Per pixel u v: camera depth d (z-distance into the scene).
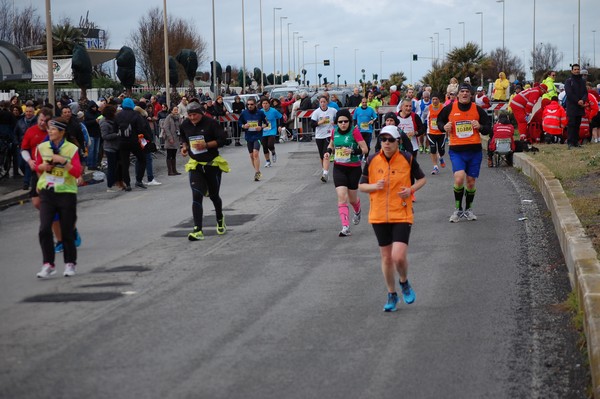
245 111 21.08
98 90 50.34
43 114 12.00
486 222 13.61
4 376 6.51
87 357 6.98
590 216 11.72
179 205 16.98
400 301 8.84
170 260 11.23
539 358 6.90
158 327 7.89
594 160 18.48
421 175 8.48
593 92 26.52
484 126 13.60
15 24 63.88
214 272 10.41
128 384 6.30
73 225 10.38
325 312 8.40
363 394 6.09
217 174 13.09
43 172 10.28
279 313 8.38
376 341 7.39
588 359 6.72
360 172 13.11
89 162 23.64
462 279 9.77
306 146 33.22
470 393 6.12
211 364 6.77
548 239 12.02
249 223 14.34
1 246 12.85
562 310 8.31
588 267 8.45
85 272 10.56
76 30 59.44
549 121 25.47
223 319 8.16
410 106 19.50
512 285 9.42
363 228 13.50
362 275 10.06
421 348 7.18
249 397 6.03
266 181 20.86
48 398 6.02
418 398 6.02
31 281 10.12
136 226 14.40
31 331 7.81
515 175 20.20
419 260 10.86
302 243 12.29
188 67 54.72
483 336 7.52
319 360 6.87
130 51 39.22
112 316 8.32
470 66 65.75
